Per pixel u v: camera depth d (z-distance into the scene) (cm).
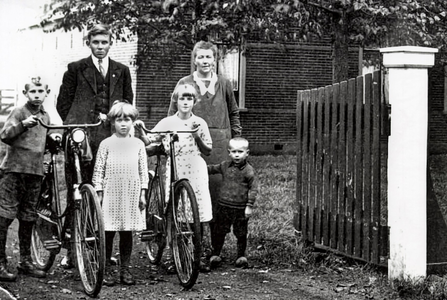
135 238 756
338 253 628
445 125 2023
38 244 607
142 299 512
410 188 528
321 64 2016
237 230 629
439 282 523
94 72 621
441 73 1997
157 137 616
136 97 1784
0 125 827
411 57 523
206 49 657
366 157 580
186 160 615
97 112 620
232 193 625
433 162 1425
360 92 587
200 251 528
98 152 557
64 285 551
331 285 559
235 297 521
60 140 580
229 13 1153
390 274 543
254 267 627
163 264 620
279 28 1195
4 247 563
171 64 1547
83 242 536
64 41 2347
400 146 530
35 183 571
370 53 2050
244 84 1956
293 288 550
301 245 669
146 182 559
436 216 541
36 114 564
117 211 550
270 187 1148
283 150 2000
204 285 559
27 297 511
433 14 1188
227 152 662
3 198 559
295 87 2002
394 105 534
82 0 1288
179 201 562
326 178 644
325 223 644
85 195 531
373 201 571
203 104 658
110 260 574
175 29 1279
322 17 1200
